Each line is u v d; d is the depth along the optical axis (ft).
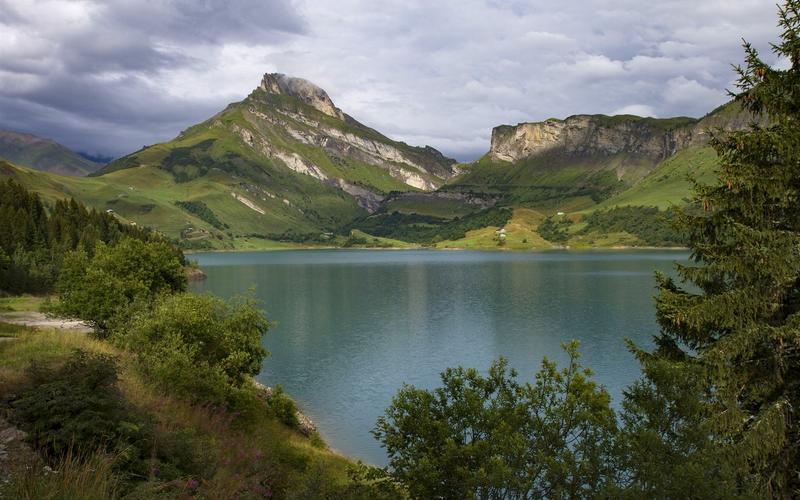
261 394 151.23
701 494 35.47
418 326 307.78
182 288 212.43
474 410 47.29
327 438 142.41
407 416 49.57
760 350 57.47
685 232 65.00
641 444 39.22
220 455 55.77
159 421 57.00
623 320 311.06
